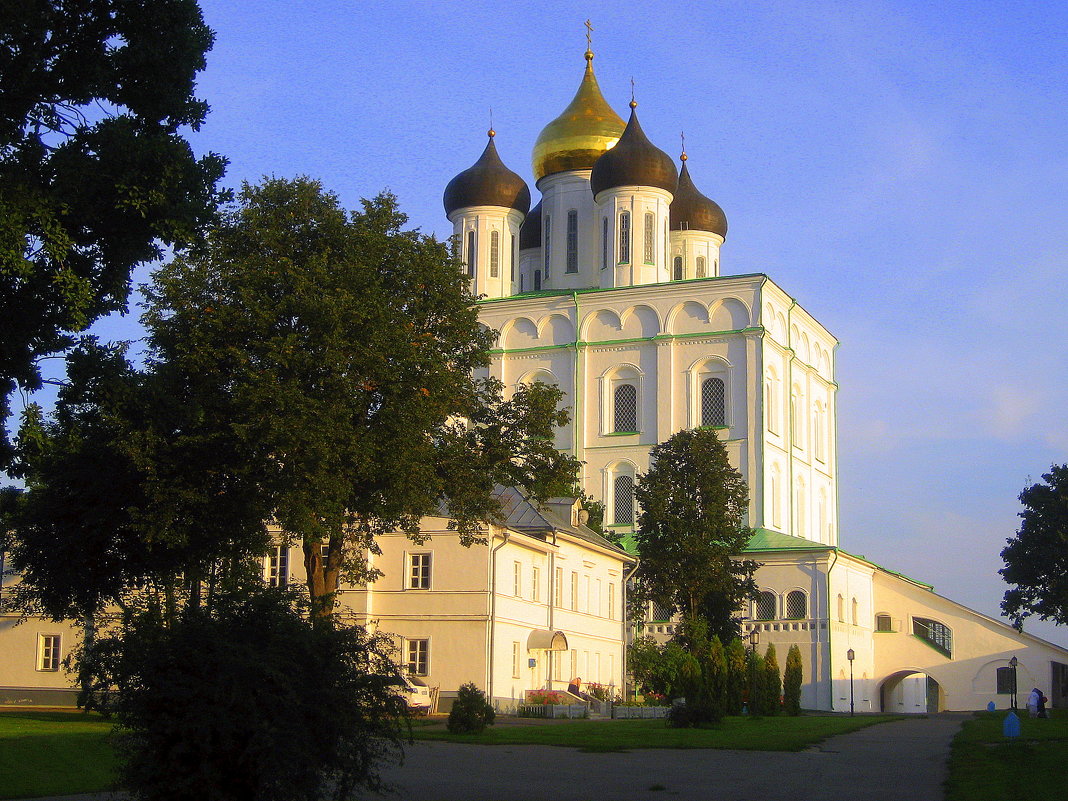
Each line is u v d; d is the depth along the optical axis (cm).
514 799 2228
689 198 9706
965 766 2830
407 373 3344
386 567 5166
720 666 5884
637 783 2522
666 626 7706
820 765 2989
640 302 8456
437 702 4938
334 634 1822
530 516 5662
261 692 1728
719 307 8294
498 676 5109
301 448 3127
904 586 8162
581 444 8419
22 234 2012
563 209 9362
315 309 3166
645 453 8256
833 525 9475
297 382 3127
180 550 3388
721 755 3275
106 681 1775
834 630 7438
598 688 5953
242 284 3278
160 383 3089
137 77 2356
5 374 2275
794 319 8825
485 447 3734
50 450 2520
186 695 1716
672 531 6500
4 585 5359
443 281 3547
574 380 8519
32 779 2367
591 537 6481
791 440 8575
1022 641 7875
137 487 3297
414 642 5091
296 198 3488
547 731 4016
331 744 1780
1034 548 7325
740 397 8125
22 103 2198
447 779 2553
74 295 2125
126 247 2284
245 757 1714
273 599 1825
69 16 2281
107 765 2572
